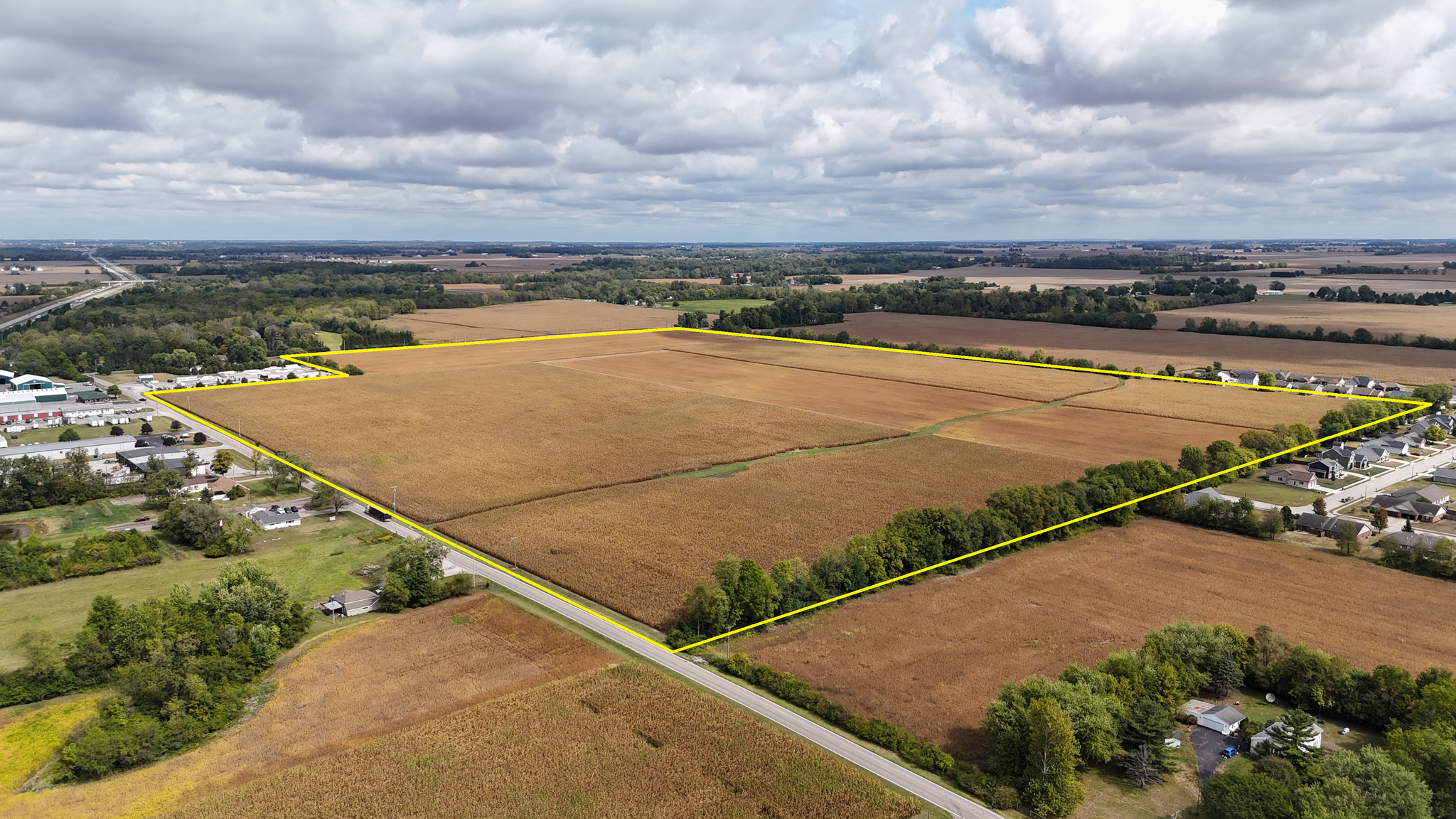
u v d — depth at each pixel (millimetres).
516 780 58844
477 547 102500
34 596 87750
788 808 56531
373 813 55406
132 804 56312
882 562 92188
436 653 77125
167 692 66188
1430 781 56188
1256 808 53125
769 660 76375
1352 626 82875
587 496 121312
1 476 115500
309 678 72625
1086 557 101625
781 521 110625
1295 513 114875
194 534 103188
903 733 64438
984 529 101312
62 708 68250
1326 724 67938
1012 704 63000
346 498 120438
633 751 62250
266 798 56719
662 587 90750
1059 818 55969
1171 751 63500
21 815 55062
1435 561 96000
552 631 81375
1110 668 68938
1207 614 85500
